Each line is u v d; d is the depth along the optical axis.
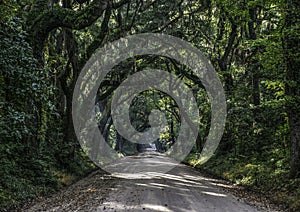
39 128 17.95
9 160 16.08
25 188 14.37
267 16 23.73
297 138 15.52
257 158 22.41
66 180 19.58
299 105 15.50
